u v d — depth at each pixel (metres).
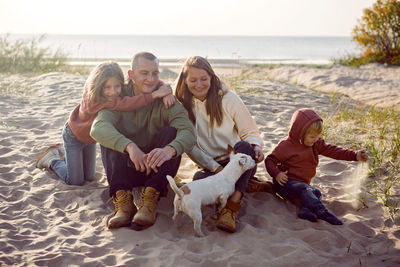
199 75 3.10
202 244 2.69
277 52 51.16
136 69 3.07
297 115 3.29
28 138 4.91
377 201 3.41
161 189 2.95
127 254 2.57
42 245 2.68
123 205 2.93
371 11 14.41
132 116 3.22
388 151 4.54
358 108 7.02
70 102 6.93
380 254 2.67
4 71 10.93
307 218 3.08
